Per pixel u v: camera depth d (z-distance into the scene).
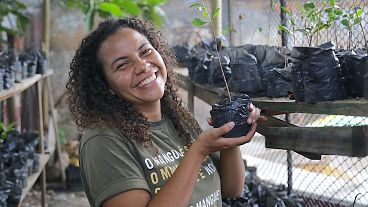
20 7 5.38
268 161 3.68
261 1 3.15
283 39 2.63
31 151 3.98
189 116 1.80
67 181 5.32
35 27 6.64
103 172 1.42
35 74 4.28
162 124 1.65
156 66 1.58
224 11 3.76
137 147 1.49
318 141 1.53
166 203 1.38
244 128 1.52
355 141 1.41
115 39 1.54
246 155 3.95
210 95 2.92
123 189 1.38
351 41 2.22
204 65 3.03
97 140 1.46
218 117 1.53
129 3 5.21
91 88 1.58
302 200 2.74
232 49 2.68
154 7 5.61
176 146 1.63
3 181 3.26
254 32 3.18
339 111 1.58
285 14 2.60
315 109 1.67
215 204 1.64
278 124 1.86
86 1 5.44
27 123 5.15
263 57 2.43
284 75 2.05
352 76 1.65
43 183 4.53
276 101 1.86
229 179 1.78
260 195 2.91
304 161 3.26
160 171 1.50
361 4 2.30
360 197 2.44
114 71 1.55
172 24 6.86
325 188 2.80
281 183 3.06
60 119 6.89
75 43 6.90
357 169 2.63
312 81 1.63
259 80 2.28
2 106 5.03
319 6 2.55
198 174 1.56
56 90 6.89
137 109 1.60
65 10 6.80
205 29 5.48
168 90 1.77
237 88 2.30
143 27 1.71
